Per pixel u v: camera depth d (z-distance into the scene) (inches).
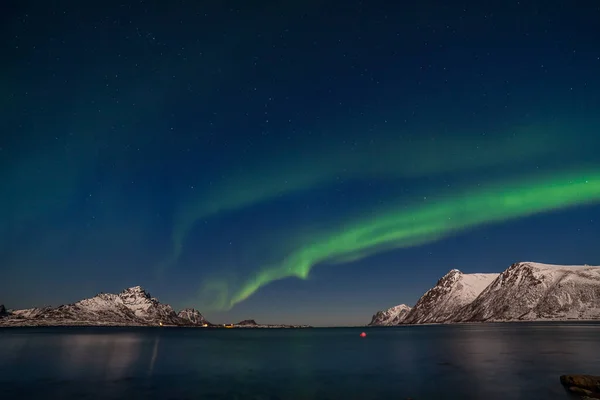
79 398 1133.7
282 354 2630.4
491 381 1344.7
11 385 1349.7
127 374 1615.4
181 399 1113.4
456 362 1958.7
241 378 1505.9
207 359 2274.9
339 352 2768.2
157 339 4918.8
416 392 1181.1
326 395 1159.6
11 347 3117.6
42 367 1841.8
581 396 1078.4
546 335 4180.6
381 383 1354.6
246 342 4269.2
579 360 1941.4
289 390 1243.8
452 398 1087.6
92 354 2554.1
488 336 4384.8
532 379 1365.7
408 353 2573.8
